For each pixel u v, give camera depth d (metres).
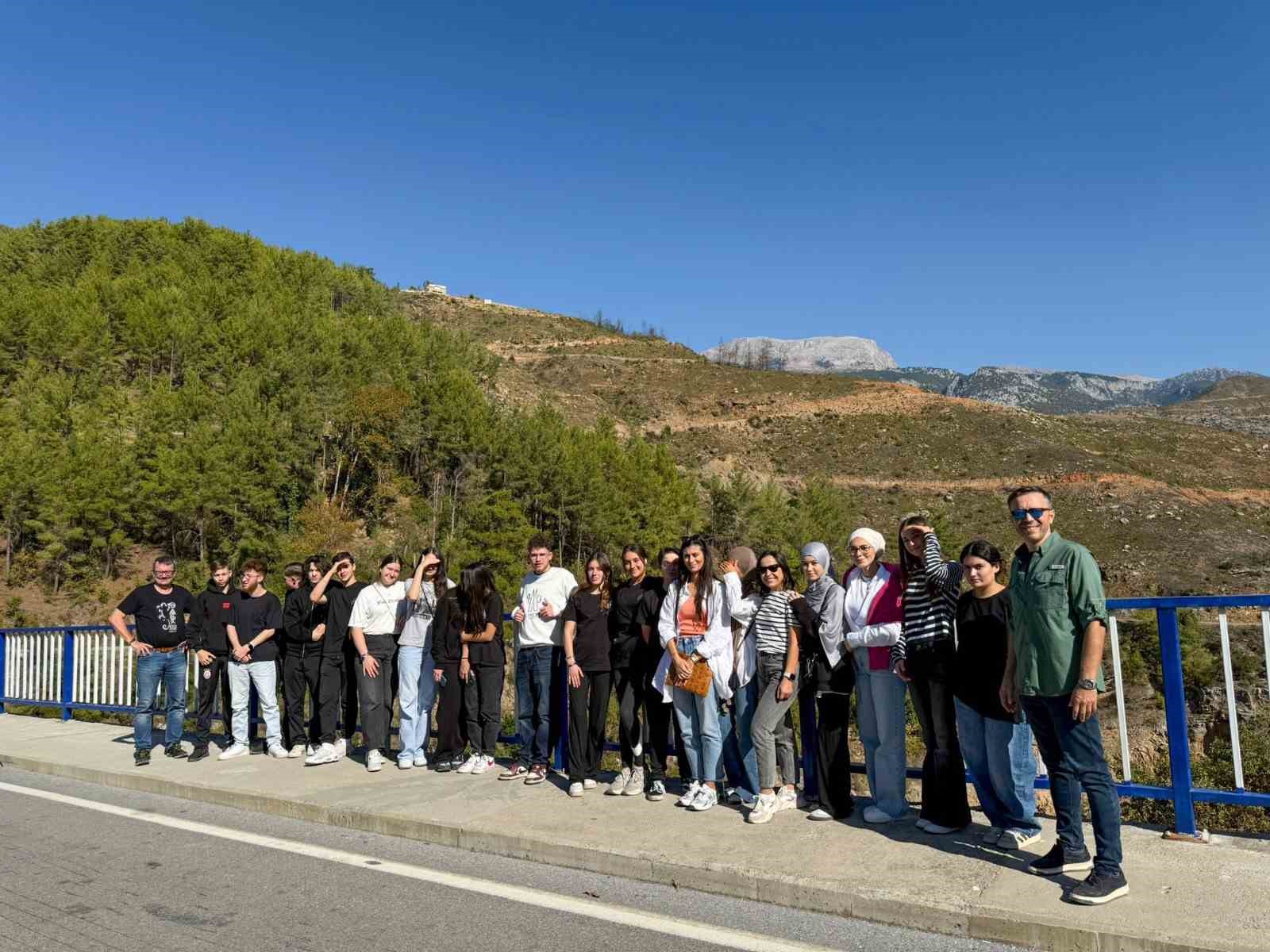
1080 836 4.56
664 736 6.62
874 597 5.69
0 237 135.75
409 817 6.14
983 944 4.00
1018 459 116.69
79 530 60.25
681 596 6.38
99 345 85.69
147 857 5.64
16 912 4.59
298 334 94.00
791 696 5.87
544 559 7.58
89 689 11.46
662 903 4.64
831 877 4.60
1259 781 6.48
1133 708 17.41
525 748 7.43
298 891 4.91
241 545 62.34
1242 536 91.31
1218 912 3.93
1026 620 4.52
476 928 4.29
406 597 8.22
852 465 120.19
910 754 10.16
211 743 9.74
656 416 146.25
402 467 83.00
